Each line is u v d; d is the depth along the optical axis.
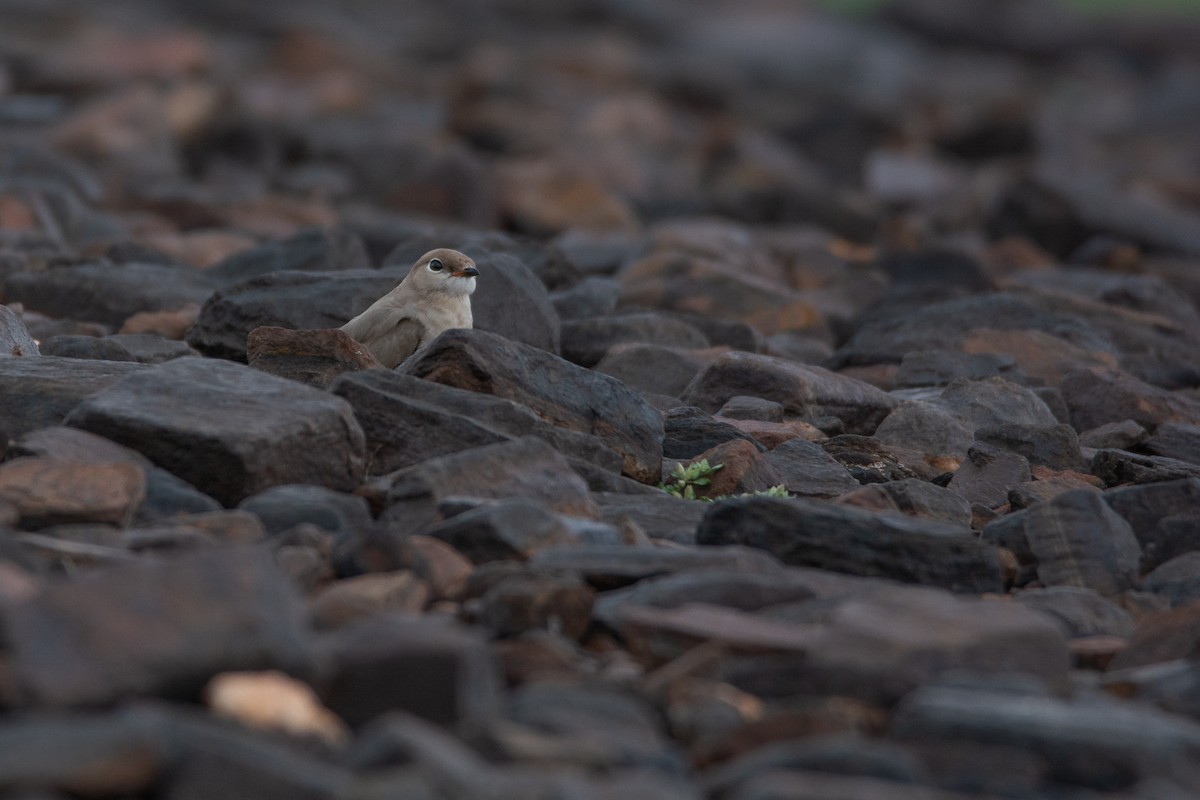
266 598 7.07
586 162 48.53
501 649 8.02
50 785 5.79
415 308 16.16
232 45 82.69
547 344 18.67
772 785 6.23
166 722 6.14
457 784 6.04
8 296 20.50
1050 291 24.52
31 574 8.26
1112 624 10.04
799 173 55.31
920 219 45.81
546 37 101.06
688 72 81.94
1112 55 112.31
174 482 10.09
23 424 11.50
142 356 15.30
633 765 6.62
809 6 121.44
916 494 12.44
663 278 23.98
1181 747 6.97
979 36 114.25
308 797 5.96
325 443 10.87
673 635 8.26
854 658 7.90
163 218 32.00
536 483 10.79
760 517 10.33
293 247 22.31
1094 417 17.33
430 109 65.19
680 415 14.12
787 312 23.38
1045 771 6.81
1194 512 11.91
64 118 46.72
